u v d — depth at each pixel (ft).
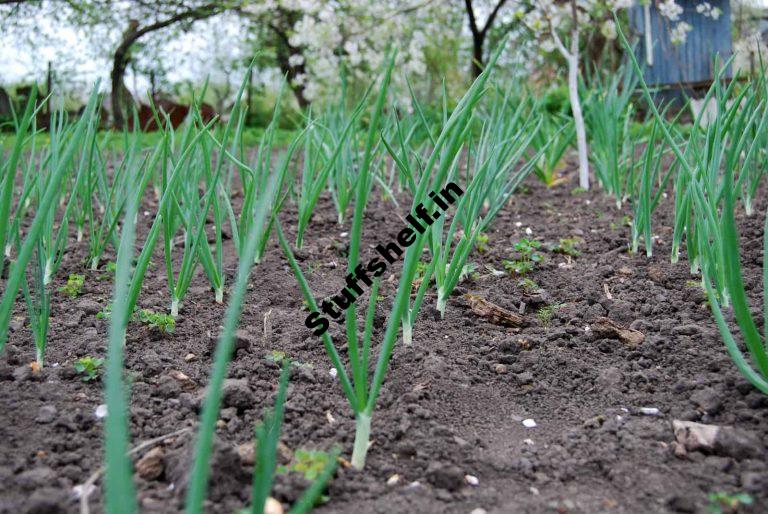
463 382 3.15
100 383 3.03
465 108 2.66
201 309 3.77
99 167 4.91
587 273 4.20
